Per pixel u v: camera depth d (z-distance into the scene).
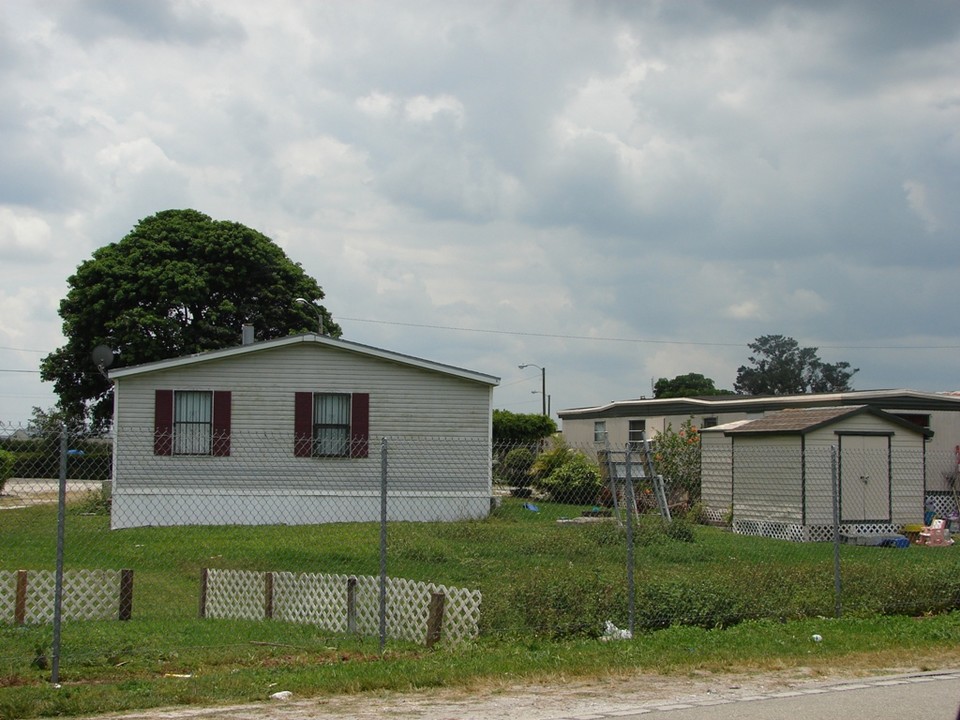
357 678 8.51
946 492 27.83
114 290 40.62
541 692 8.34
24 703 7.62
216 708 7.77
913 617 12.30
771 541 20.62
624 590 11.42
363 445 25.62
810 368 79.62
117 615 11.71
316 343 25.61
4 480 10.35
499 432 41.59
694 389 73.69
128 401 24.58
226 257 42.69
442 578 13.81
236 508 24.78
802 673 9.10
